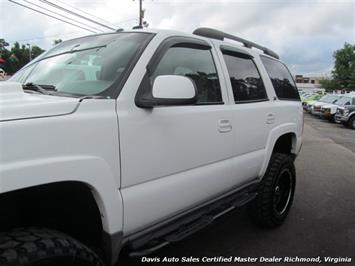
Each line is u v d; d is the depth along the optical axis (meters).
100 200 1.88
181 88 2.11
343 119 19.03
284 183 4.21
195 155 2.60
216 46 3.15
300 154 9.67
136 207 2.10
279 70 4.50
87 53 2.52
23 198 1.98
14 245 1.57
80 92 2.15
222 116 2.91
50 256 1.61
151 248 2.27
